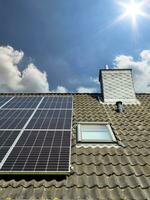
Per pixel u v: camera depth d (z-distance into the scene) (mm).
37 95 5926
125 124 3957
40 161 2477
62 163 2457
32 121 3543
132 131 3672
